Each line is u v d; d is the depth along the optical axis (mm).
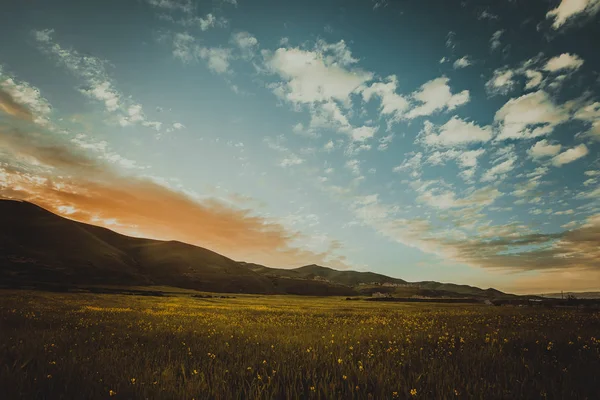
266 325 18688
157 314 26688
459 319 22469
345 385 5828
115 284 178875
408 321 21547
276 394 5367
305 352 8625
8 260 171375
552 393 5211
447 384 5684
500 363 7223
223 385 5629
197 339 11469
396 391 5316
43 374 5883
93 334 12039
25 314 19156
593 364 6992
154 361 7641
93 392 5246
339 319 25375
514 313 29766
